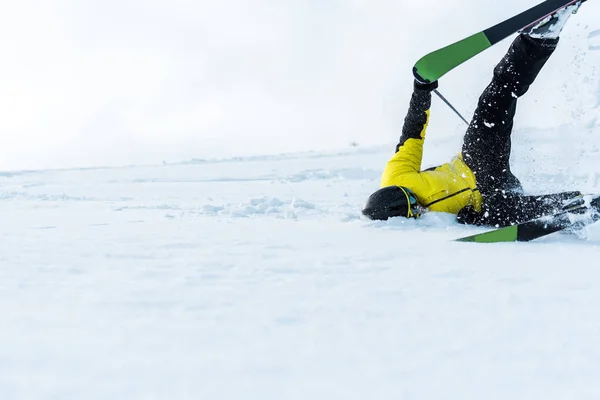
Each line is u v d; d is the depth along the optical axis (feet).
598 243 11.06
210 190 28.89
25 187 33.73
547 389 4.18
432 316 5.90
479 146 13.60
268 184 32.53
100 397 3.80
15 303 5.94
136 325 5.32
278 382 4.18
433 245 10.45
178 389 3.98
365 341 5.12
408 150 14.43
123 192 28.50
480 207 13.64
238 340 5.03
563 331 5.49
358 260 8.73
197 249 9.47
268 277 7.44
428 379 4.32
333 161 50.70
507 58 13.08
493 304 6.39
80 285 6.79
